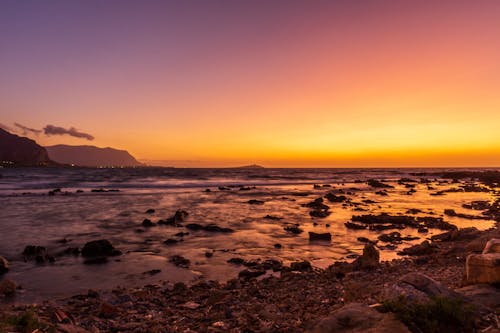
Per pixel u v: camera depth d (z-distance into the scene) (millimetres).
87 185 71312
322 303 10727
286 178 116812
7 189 59375
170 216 33344
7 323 7133
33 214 33094
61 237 23766
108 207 38750
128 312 10484
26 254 19328
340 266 16328
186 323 9375
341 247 22156
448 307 6305
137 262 18109
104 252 19625
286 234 26031
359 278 14320
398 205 44812
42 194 50719
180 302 11727
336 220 32656
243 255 19844
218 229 26875
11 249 20406
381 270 15594
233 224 29938
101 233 25359
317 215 34969
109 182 82438
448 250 18250
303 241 23734
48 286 14281
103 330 8875
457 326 6160
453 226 28734
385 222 31125
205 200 47750
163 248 21297
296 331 8000
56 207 38000
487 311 6781
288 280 14516
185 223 29984
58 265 17438
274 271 16656
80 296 12547
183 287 13547
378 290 10984
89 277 15594
